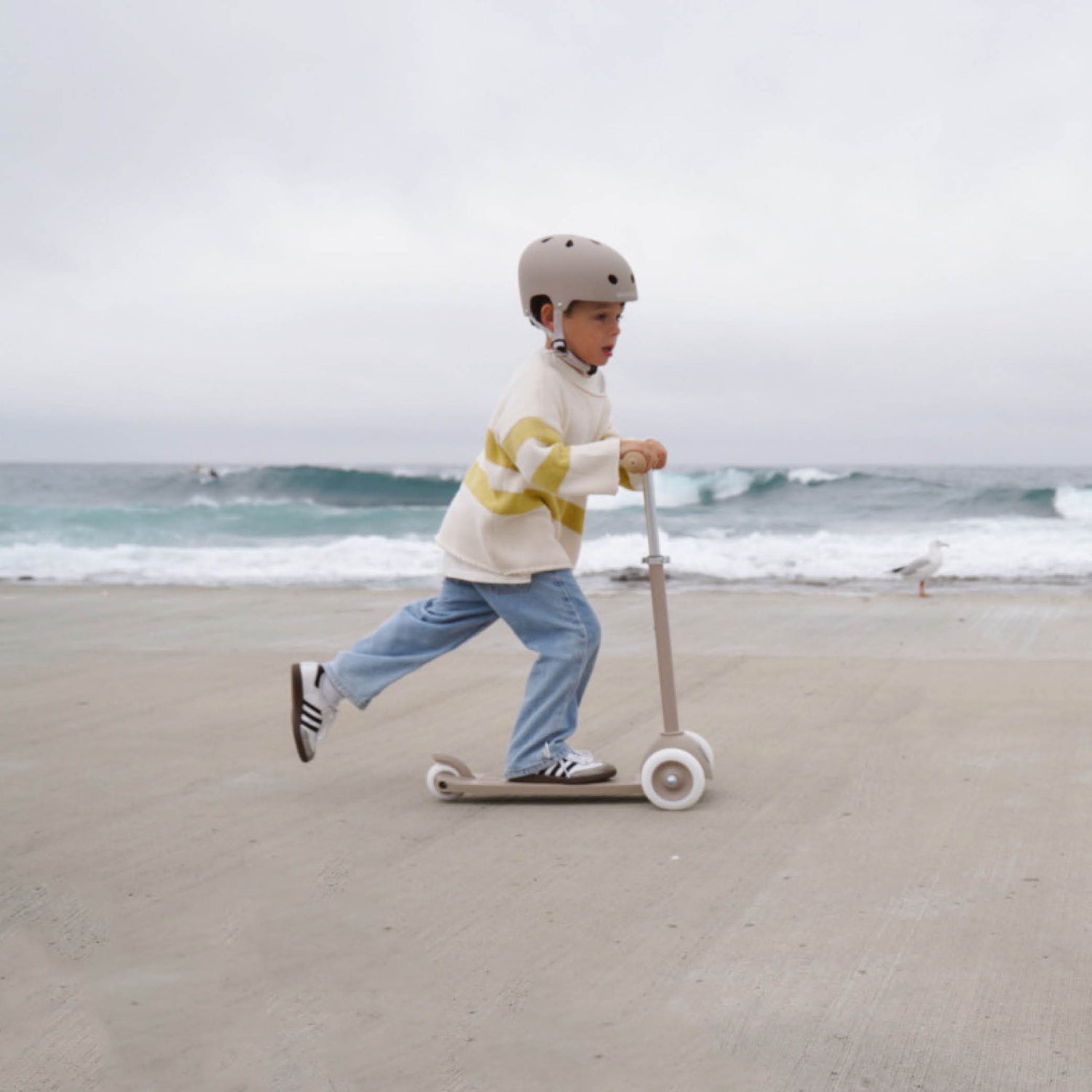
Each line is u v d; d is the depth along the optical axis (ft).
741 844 10.70
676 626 25.25
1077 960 7.97
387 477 109.91
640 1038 7.02
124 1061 6.88
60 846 11.01
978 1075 6.48
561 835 11.16
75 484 130.93
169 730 16.17
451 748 15.03
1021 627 24.23
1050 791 12.12
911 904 9.06
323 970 8.09
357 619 27.73
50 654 22.71
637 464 11.77
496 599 12.44
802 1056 6.75
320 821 11.78
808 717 16.02
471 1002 7.57
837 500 92.84
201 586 36.35
